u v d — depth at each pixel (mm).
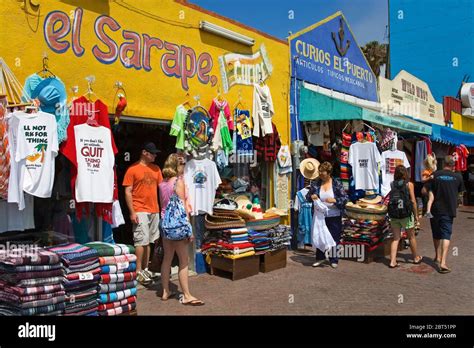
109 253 4809
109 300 4742
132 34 6297
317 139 10367
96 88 5820
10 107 4801
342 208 7738
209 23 7422
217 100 7594
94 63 5793
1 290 4336
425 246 10055
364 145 9766
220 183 7453
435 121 18594
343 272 7582
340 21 12109
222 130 7516
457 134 17734
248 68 8492
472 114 22453
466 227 13000
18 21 4980
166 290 5863
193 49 7289
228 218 7008
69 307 4402
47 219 5723
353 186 9891
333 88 11719
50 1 5289
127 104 6223
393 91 15133
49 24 5281
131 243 7859
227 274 7223
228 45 8016
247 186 8641
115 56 6062
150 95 6562
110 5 5988
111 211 5707
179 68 7031
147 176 6441
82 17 5648
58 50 5383
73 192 5387
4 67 4836
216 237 7191
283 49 9578
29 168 4746
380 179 10586
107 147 5629
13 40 4934
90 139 5449
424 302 5914
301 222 9273
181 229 5516
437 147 19172
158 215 6641
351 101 11641
